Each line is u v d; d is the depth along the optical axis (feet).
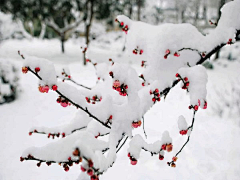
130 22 4.95
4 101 19.10
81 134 3.82
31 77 26.23
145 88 4.58
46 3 38.58
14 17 38.40
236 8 4.29
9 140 13.00
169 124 15.33
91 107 3.77
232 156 10.91
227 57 34.19
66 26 45.80
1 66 19.49
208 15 55.01
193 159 11.12
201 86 3.50
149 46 4.48
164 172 10.29
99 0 39.34
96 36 62.59
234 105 16.07
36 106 18.63
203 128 14.20
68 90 3.45
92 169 2.53
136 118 3.95
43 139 13.12
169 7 68.18
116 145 3.81
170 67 4.48
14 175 9.98
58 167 10.64
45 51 48.55
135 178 9.93
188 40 4.39
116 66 3.39
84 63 35.45
